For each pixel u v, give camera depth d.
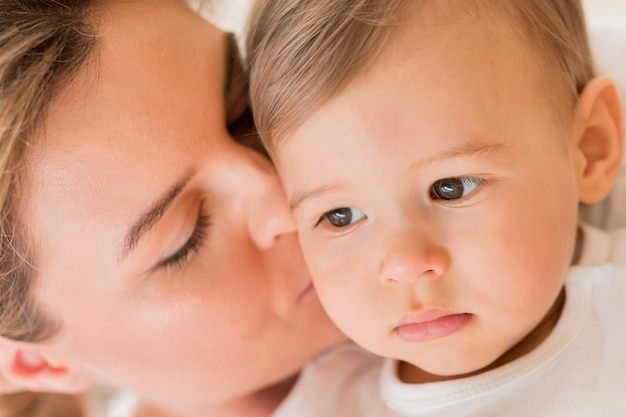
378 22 0.80
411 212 0.81
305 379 1.12
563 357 0.88
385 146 0.79
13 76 0.81
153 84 0.86
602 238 0.98
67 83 0.82
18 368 1.08
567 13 0.97
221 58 0.94
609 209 1.09
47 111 0.82
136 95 0.85
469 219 0.81
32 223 0.88
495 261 0.81
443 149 0.79
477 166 0.80
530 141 0.83
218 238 0.95
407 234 0.81
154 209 0.87
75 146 0.84
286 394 1.21
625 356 0.84
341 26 0.81
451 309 0.83
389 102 0.79
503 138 0.81
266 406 1.20
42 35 0.82
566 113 0.91
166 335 0.97
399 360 1.04
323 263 0.91
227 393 1.08
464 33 0.80
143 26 0.87
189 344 0.98
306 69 0.82
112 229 0.87
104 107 0.84
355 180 0.82
